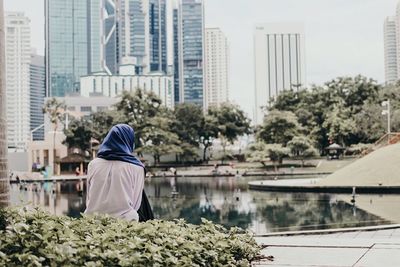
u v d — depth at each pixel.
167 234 5.30
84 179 52.16
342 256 6.75
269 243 7.88
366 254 6.88
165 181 43.91
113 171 5.30
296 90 76.25
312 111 69.19
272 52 173.50
